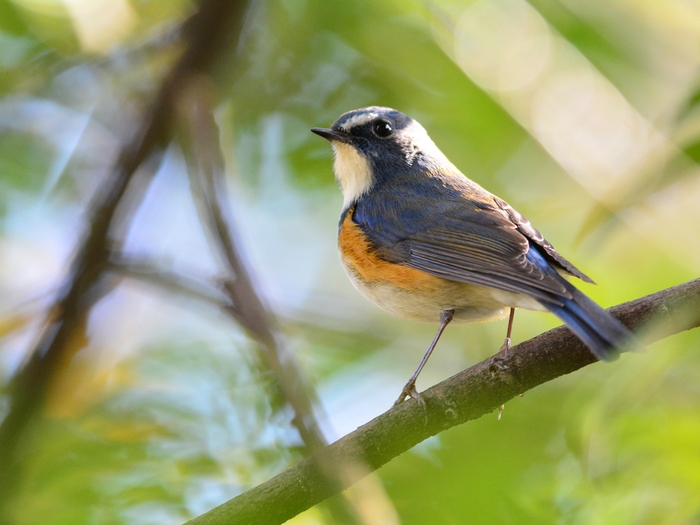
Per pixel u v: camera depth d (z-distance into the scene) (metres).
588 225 8.12
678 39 12.05
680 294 7.96
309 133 12.88
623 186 8.11
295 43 12.70
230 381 10.70
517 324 13.42
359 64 12.85
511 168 13.63
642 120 12.01
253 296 8.33
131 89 12.84
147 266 10.16
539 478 9.08
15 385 9.94
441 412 8.16
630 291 12.11
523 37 12.40
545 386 10.91
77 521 8.40
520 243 9.81
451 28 12.29
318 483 7.74
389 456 8.11
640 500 9.05
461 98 12.59
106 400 10.38
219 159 9.23
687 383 9.80
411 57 12.68
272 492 7.74
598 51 12.33
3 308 12.26
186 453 9.41
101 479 8.93
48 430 9.59
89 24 12.05
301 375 8.20
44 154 12.55
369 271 10.48
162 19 12.66
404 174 11.45
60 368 10.10
